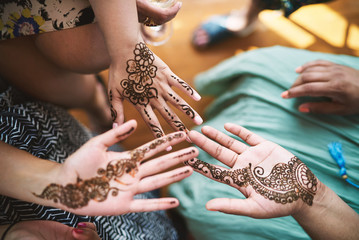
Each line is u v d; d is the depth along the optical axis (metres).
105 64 0.97
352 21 1.78
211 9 1.93
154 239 0.99
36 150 0.80
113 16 0.72
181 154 0.64
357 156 0.97
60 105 1.15
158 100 0.81
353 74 0.98
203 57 1.78
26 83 0.96
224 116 1.25
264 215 0.69
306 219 0.73
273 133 1.05
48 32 0.84
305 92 0.99
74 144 1.02
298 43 1.78
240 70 1.27
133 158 0.64
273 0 1.50
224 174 0.73
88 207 0.63
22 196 0.64
